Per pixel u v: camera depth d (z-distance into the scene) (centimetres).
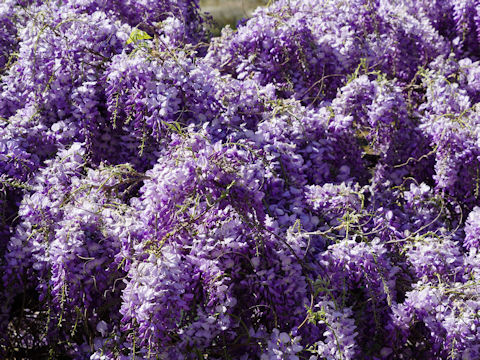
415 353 239
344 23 362
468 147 283
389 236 260
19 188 264
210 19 426
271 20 330
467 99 312
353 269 232
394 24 370
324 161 293
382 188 312
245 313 227
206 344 214
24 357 258
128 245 214
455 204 296
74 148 259
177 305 197
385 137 308
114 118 259
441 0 419
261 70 335
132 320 200
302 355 223
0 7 355
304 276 227
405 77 376
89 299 221
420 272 245
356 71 314
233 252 214
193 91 274
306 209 262
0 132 270
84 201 230
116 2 346
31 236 240
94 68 284
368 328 237
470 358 217
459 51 405
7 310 252
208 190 210
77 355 252
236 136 272
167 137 261
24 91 300
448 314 225
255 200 211
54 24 291
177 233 214
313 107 336
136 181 239
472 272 244
